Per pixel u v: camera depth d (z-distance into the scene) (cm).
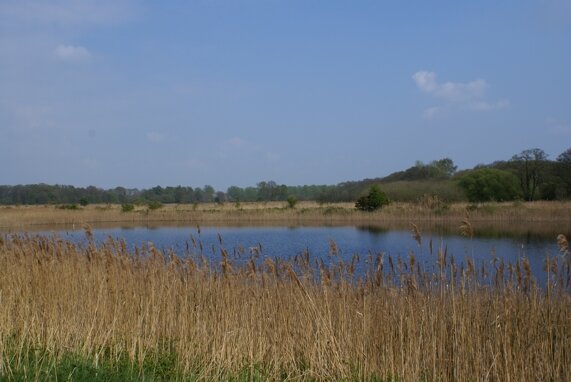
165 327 1002
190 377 806
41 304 1037
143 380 769
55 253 1229
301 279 1012
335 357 848
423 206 5028
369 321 889
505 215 4475
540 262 2009
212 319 961
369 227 4316
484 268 1021
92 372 791
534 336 827
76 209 6072
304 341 913
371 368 844
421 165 8325
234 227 4584
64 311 1014
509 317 843
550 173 6266
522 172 6406
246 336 916
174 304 1020
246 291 1009
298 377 836
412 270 945
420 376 816
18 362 793
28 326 951
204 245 2564
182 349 897
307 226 4578
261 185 10850
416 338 842
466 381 780
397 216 4903
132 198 9962
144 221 5434
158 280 1083
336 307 949
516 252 2345
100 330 935
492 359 789
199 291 1045
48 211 5362
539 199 6234
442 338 812
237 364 862
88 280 1088
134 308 998
